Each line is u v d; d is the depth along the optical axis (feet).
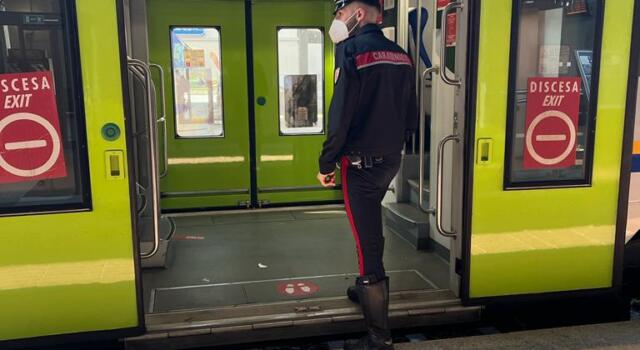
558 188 11.31
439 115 14.20
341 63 9.66
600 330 11.59
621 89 11.31
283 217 18.70
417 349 10.69
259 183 19.69
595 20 11.00
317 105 19.79
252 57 18.93
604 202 11.60
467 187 10.92
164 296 12.02
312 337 11.32
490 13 10.46
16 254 9.36
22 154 9.19
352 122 9.95
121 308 9.87
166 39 18.24
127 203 9.64
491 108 10.77
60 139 9.30
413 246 15.30
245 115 19.20
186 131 18.93
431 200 14.85
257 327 10.39
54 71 9.13
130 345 10.05
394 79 9.93
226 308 10.99
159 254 13.66
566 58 11.05
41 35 9.03
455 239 11.53
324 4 19.16
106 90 9.31
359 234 10.16
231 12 18.54
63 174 9.39
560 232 11.49
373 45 9.81
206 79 18.76
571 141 11.29
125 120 9.45
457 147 11.23
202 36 18.52
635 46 11.23
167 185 18.94
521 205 11.21
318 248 15.42
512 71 10.71
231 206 19.56
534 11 10.77
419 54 16.30
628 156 11.53
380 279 10.09
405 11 16.47
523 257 11.40
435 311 11.18
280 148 19.62
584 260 11.71
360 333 11.22
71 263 9.59
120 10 9.18
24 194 9.30
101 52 9.21
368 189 10.07
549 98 11.08
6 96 8.98
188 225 17.75
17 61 9.00
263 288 12.50
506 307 11.95
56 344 9.73
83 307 9.74
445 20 10.74
